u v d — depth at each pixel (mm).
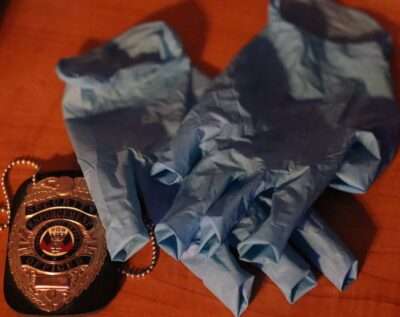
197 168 469
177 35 534
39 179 491
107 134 497
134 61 529
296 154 471
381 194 491
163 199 482
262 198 469
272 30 525
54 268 465
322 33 538
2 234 488
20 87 534
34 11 560
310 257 469
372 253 475
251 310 464
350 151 482
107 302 464
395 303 463
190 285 472
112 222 462
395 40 542
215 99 491
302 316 462
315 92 504
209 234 448
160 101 514
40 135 517
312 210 475
